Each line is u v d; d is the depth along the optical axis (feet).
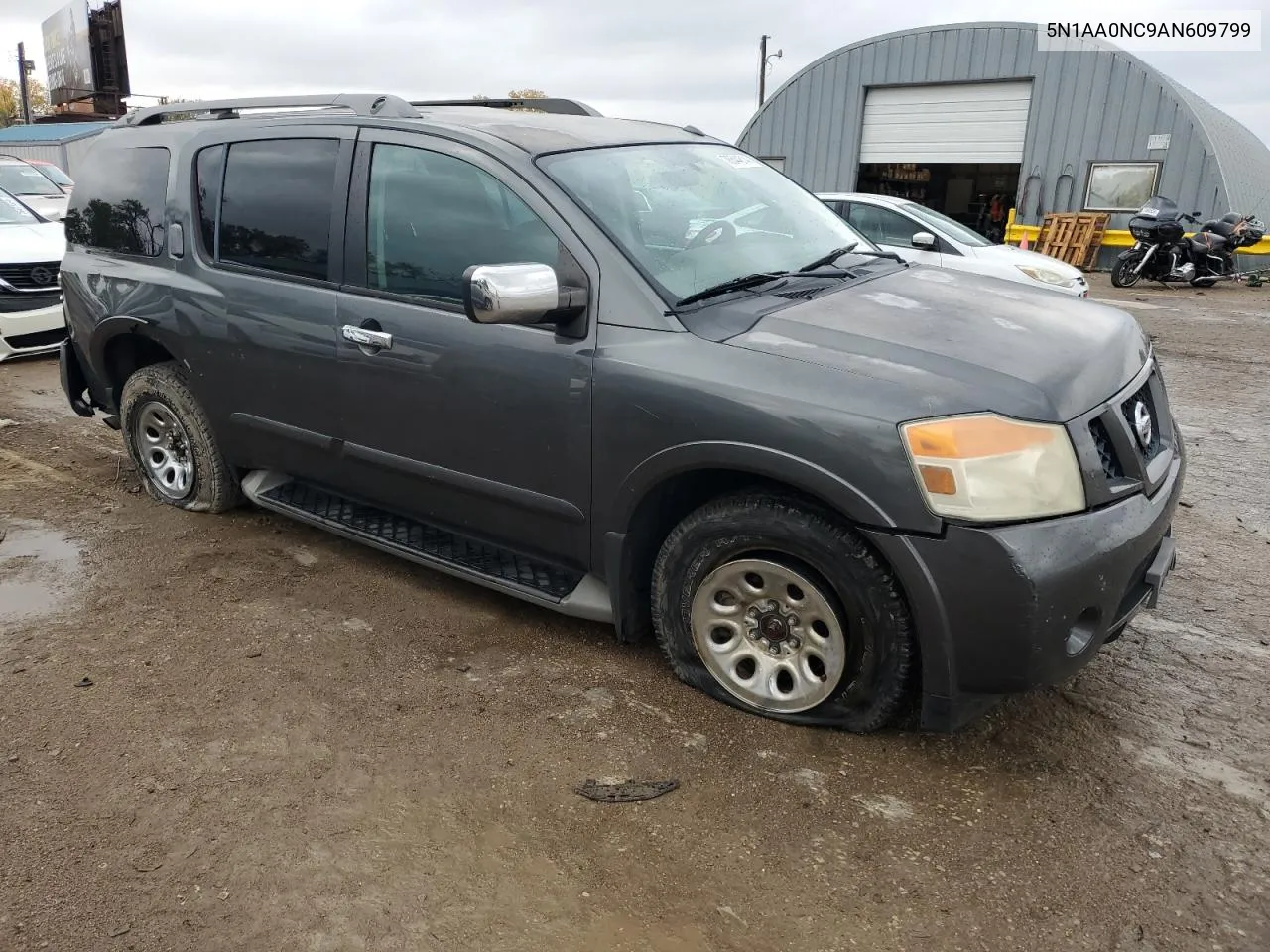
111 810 8.48
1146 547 8.79
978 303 10.51
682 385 9.18
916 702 9.55
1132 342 10.38
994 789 8.82
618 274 9.78
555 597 10.87
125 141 15.14
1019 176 68.59
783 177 13.91
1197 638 11.74
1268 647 11.54
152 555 13.89
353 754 9.30
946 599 8.24
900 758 9.23
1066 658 8.41
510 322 9.23
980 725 9.78
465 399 10.80
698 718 9.89
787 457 8.61
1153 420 10.27
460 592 12.82
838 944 7.08
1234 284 55.11
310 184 12.32
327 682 10.58
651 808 8.55
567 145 11.10
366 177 11.71
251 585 12.98
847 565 8.71
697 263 10.42
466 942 7.09
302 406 12.69
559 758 9.26
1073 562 8.09
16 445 19.27
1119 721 9.92
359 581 13.12
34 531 14.80
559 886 7.65
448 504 11.62
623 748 9.41
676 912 7.38
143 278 14.35
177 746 9.40
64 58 140.05
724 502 9.51
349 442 12.27
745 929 7.22
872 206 32.53
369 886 7.64
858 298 10.28
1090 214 63.21
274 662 10.98
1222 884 7.68
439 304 11.03
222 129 13.56
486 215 10.69
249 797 8.66
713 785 8.85
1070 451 8.30
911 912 7.38
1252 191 63.93
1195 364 29.91
